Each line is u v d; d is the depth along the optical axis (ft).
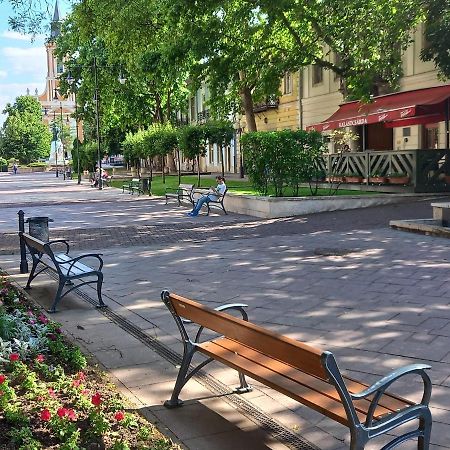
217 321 12.01
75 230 49.32
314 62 72.74
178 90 139.44
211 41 70.33
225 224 50.67
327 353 9.09
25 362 15.44
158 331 20.07
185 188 74.02
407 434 10.11
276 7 59.36
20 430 11.09
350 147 81.05
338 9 57.00
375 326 19.43
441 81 70.23
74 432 10.93
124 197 92.43
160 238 43.37
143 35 79.56
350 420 9.28
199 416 13.17
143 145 105.60
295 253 34.12
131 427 12.12
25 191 120.88
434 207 40.11
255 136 56.39
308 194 58.95
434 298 22.49
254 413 13.30
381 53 59.62
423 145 78.48
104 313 22.66
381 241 36.96
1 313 17.78
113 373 16.06
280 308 22.27
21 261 31.30
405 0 54.19
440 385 14.43
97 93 131.23
